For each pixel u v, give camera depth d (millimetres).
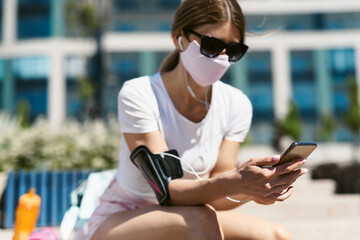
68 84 27125
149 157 1393
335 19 28453
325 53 28062
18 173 3641
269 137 26656
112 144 6141
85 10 15883
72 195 2100
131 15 27734
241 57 1497
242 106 1661
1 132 5656
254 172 1195
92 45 17281
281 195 1289
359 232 2771
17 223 1733
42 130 5953
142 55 27391
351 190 5363
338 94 27828
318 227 2785
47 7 27641
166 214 1311
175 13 1549
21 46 27578
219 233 1276
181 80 1542
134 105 1494
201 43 1432
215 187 1269
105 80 16859
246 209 4324
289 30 28125
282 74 27406
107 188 1675
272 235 1453
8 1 28000
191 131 1551
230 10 1449
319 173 7328
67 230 1964
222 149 1639
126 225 1376
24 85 27438
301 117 27625
